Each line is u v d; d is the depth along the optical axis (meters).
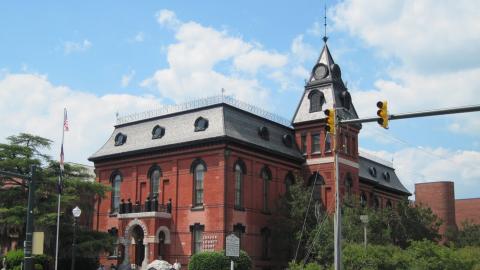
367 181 68.31
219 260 41.03
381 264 33.44
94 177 52.97
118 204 54.25
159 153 51.75
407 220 50.72
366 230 41.81
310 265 34.03
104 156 55.47
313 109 55.41
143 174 52.84
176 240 48.62
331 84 55.38
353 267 33.12
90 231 47.50
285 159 53.44
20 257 42.50
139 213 48.53
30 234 29.33
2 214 42.47
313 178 53.94
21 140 46.72
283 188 53.00
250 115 52.22
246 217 48.28
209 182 47.59
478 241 67.00
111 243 46.69
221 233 45.62
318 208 47.50
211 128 48.72
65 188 45.47
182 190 49.34
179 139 50.31
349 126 55.53
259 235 49.50
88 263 49.78
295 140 56.09
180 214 48.94
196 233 47.75
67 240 45.66
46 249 45.41
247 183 48.97
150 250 47.09
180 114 52.62
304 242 47.81
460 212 93.38
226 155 47.06
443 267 34.97
